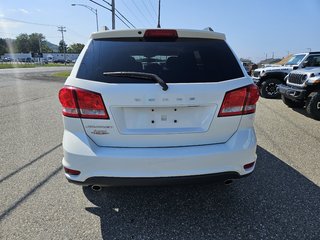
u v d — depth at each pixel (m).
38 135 5.24
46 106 8.56
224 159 2.35
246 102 2.39
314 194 3.02
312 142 4.82
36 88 14.17
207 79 2.34
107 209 2.77
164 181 2.30
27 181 3.33
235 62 2.50
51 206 2.81
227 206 2.81
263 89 10.60
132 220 2.60
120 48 2.46
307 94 6.68
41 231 2.42
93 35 2.52
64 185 3.24
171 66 2.38
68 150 2.30
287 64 11.09
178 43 2.53
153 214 2.69
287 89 7.44
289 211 2.71
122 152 2.26
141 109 2.26
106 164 2.25
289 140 4.93
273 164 3.83
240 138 2.41
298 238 2.33
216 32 2.59
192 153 2.29
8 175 3.49
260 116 7.06
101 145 2.30
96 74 2.29
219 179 2.41
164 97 2.22
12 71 34.16
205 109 2.32
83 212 2.71
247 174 2.50
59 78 22.28
